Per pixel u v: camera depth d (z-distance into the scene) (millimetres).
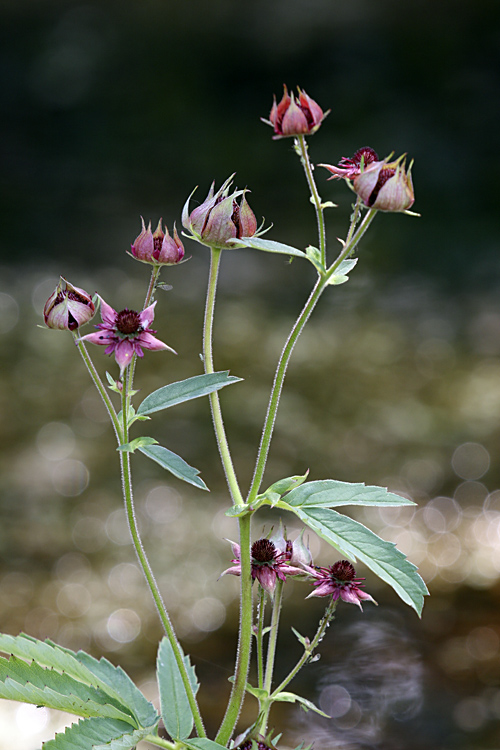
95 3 24109
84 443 9820
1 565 7531
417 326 13289
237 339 12602
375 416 10648
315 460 9680
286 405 10797
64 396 10930
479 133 19531
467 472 9469
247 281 14867
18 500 8609
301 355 12188
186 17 23672
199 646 6543
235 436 10023
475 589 7332
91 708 2674
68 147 20312
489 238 16234
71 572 7492
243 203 2762
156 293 14008
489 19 21672
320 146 19594
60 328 2686
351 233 2635
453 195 17750
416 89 20969
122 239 16312
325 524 2551
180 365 11703
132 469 9320
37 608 6996
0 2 23969
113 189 18422
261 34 23047
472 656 6371
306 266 15422
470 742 5461
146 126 21000
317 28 22688
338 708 5797
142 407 2662
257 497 2691
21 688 2584
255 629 2877
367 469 9539
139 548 2730
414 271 15188
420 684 6059
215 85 22547
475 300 14141
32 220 16766
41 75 22516
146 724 2785
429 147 19109
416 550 8070
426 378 11680
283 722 5645
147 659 6465
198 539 8055
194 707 2783
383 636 6582
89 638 6664
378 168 2537
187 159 19766
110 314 2695
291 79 22297
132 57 23047
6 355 11961
